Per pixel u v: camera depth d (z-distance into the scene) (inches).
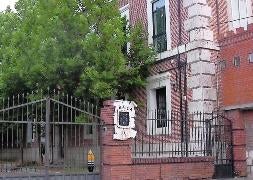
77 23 703.7
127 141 526.3
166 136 675.4
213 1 704.4
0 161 645.3
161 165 556.4
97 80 673.0
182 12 724.7
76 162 611.5
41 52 703.1
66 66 695.7
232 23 706.8
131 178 526.6
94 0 725.9
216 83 677.3
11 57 803.4
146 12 809.5
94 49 693.9
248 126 607.5
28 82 745.0
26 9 890.7
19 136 685.9
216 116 629.0
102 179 514.9
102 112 525.0
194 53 689.0
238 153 610.5
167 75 740.0
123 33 719.7
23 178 484.7
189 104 690.2
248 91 606.9
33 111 673.6
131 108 530.3
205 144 617.3
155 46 783.7
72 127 649.0
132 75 735.1
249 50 610.5
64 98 707.4
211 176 593.9
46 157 489.4
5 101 792.9
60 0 715.4
